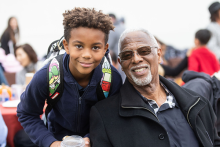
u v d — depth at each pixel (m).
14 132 2.67
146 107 1.64
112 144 1.58
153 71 1.74
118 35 4.73
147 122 1.64
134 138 1.58
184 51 6.90
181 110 1.76
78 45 1.39
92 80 1.66
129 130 1.61
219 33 4.52
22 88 3.21
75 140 1.51
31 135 1.77
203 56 3.64
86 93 1.67
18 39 6.04
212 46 4.51
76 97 1.65
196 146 1.66
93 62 1.44
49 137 1.69
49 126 1.91
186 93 1.82
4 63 4.72
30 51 3.82
